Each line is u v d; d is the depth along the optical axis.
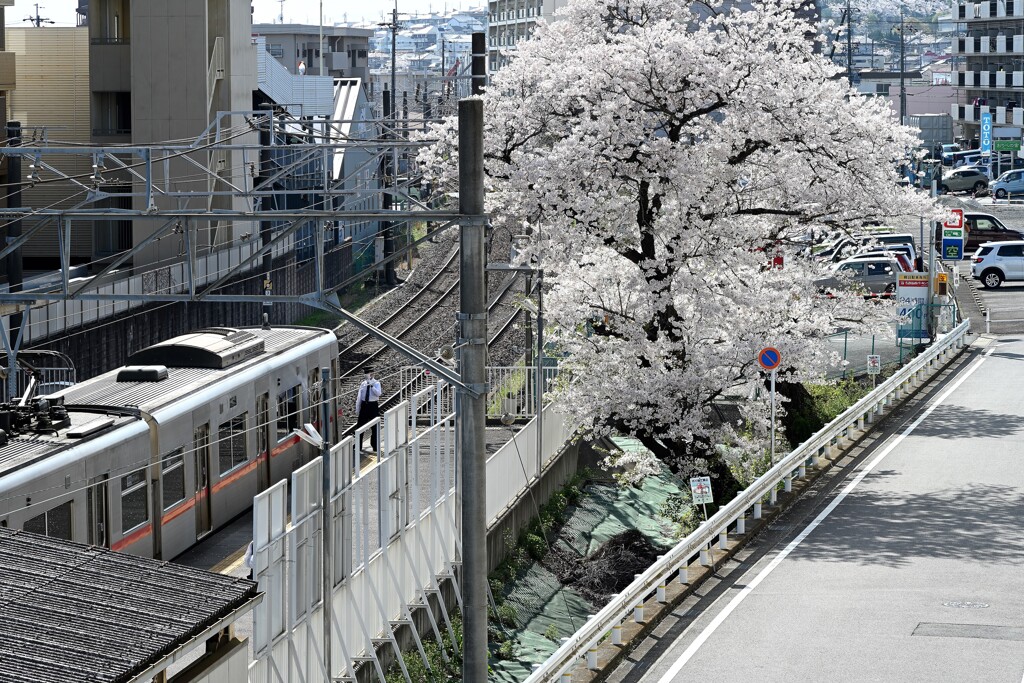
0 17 56.94
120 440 22.91
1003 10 118.81
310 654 16.94
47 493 20.36
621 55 29.97
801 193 31.17
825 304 35.44
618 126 29.73
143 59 61.06
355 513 19.59
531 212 30.38
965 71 126.88
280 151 73.62
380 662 19.59
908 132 32.03
